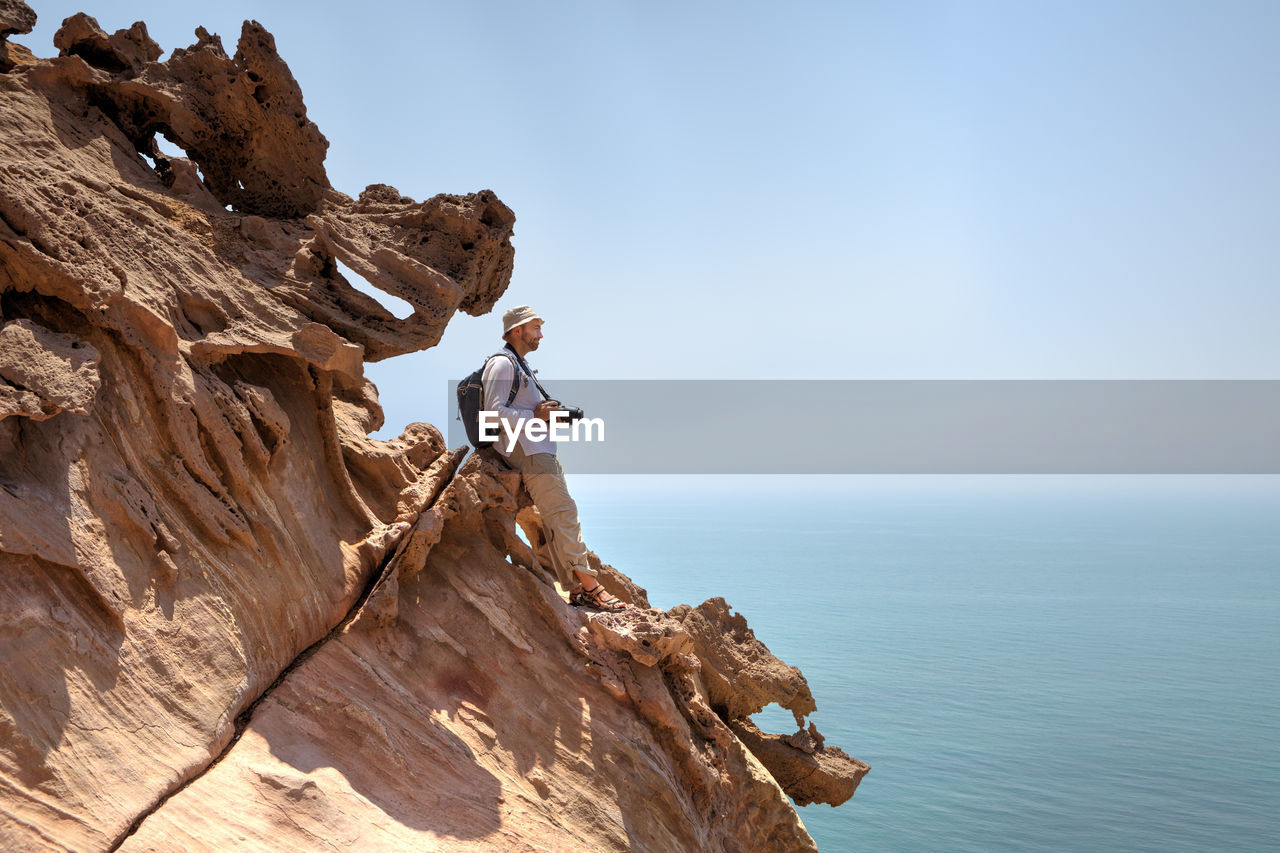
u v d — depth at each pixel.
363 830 4.55
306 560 5.77
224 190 7.79
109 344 4.95
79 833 3.59
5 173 4.90
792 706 10.52
